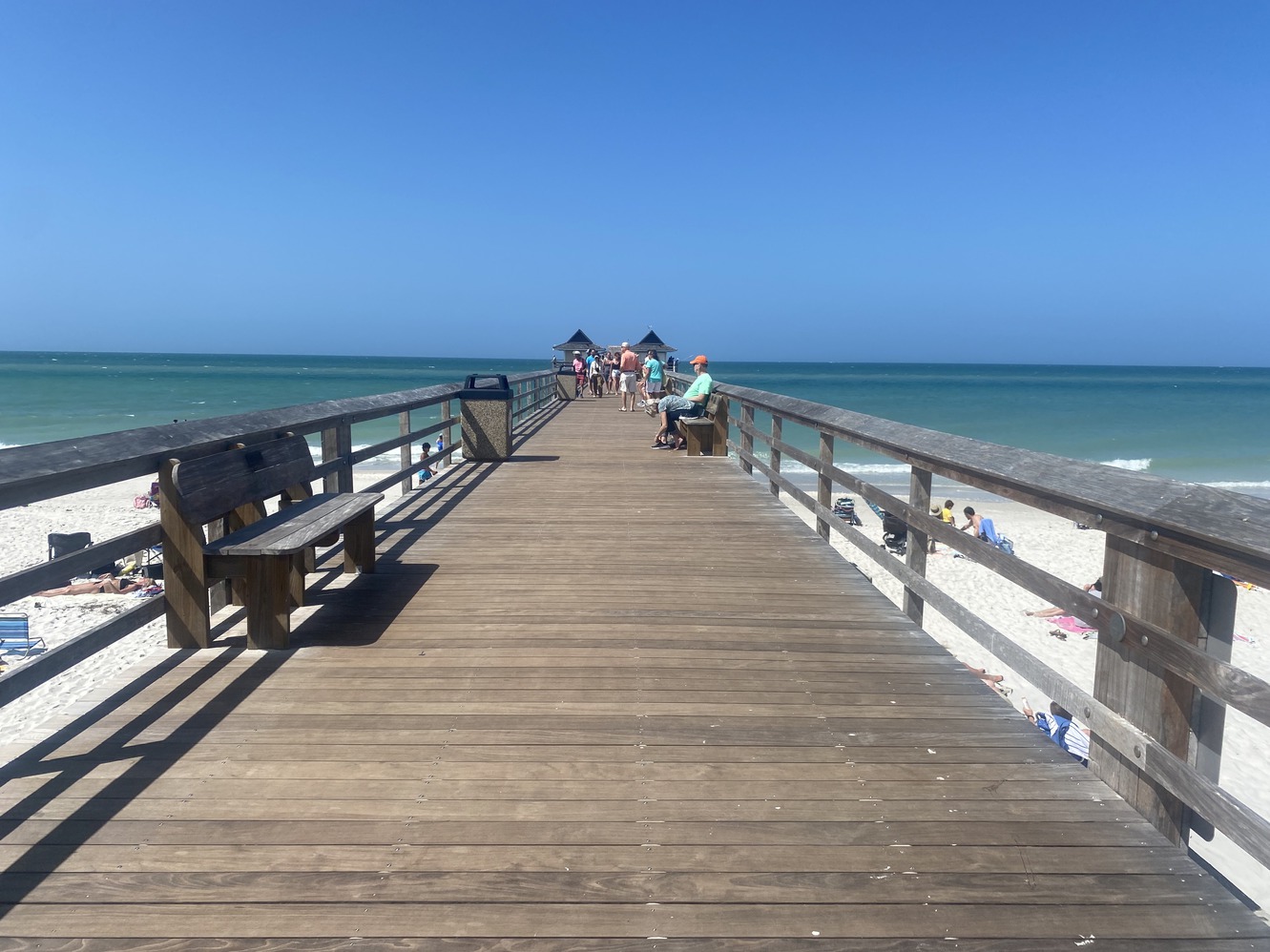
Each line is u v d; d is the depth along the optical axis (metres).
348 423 6.31
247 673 3.92
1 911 2.26
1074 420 52.28
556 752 3.20
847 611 4.98
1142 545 2.61
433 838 2.62
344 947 2.14
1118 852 2.59
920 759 3.18
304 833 2.64
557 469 10.97
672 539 6.87
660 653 4.27
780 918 2.28
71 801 2.81
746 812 2.80
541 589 5.40
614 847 2.59
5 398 61.06
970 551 3.83
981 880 2.44
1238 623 13.29
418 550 6.43
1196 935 2.23
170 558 4.10
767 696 3.75
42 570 2.92
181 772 3.01
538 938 2.19
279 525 4.55
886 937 2.21
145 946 2.13
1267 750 8.70
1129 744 2.71
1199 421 52.38
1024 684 10.82
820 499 6.86
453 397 11.07
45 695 9.77
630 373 21.81
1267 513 2.09
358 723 3.42
